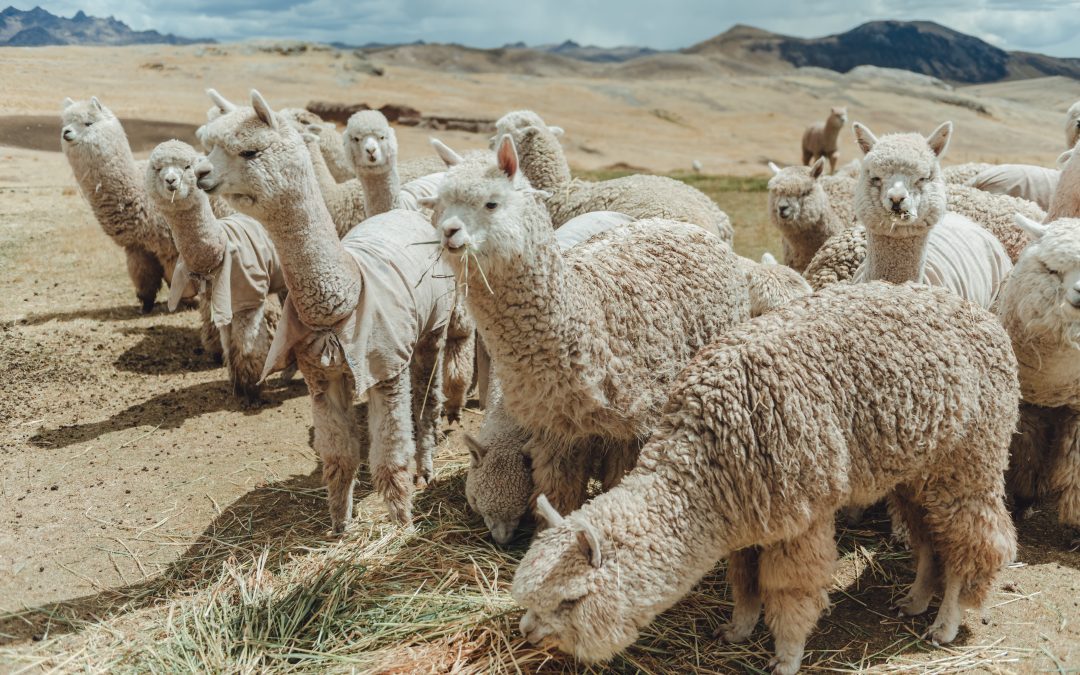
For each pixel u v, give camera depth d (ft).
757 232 39.68
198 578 14.83
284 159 13.70
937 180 16.07
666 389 14.12
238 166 13.57
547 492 14.66
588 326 13.02
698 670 12.25
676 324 14.37
